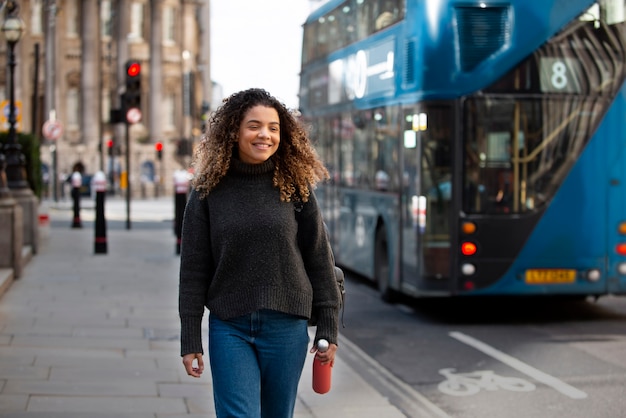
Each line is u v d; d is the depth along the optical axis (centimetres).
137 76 2753
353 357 1101
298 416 780
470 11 1278
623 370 1012
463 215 1293
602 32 1294
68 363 971
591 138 1300
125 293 1530
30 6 9575
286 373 479
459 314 1439
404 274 1377
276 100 483
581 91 1295
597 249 1309
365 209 1603
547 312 1456
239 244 467
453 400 886
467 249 1294
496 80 1282
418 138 1299
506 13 1281
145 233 3022
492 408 852
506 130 1292
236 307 468
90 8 9544
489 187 1295
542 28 1282
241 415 459
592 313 1448
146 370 946
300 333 481
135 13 9850
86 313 1310
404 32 1351
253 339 474
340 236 1808
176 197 2230
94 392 845
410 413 835
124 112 2775
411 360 1082
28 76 9575
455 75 1281
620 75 1301
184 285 477
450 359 1085
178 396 838
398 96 1384
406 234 1359
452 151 1290
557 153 1298
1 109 3048
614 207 1309
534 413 830
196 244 477
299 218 486
